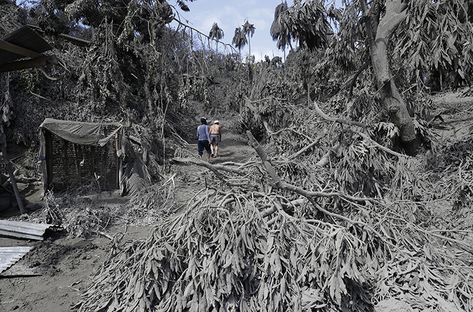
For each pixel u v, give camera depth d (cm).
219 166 431
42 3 1397
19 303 437
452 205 553
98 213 729
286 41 789
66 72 1324
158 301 333
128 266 368
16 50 618
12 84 1232
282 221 342
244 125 1175
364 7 655
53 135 961
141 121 1359
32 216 771
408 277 318
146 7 1307
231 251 317
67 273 519
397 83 731
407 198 458
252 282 320
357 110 716
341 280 296
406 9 611
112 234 666
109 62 1258
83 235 668
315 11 718
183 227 339
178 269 331
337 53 794
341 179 454
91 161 977
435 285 313
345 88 848
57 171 970
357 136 501
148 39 1451
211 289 305
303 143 590
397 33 645
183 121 1939
